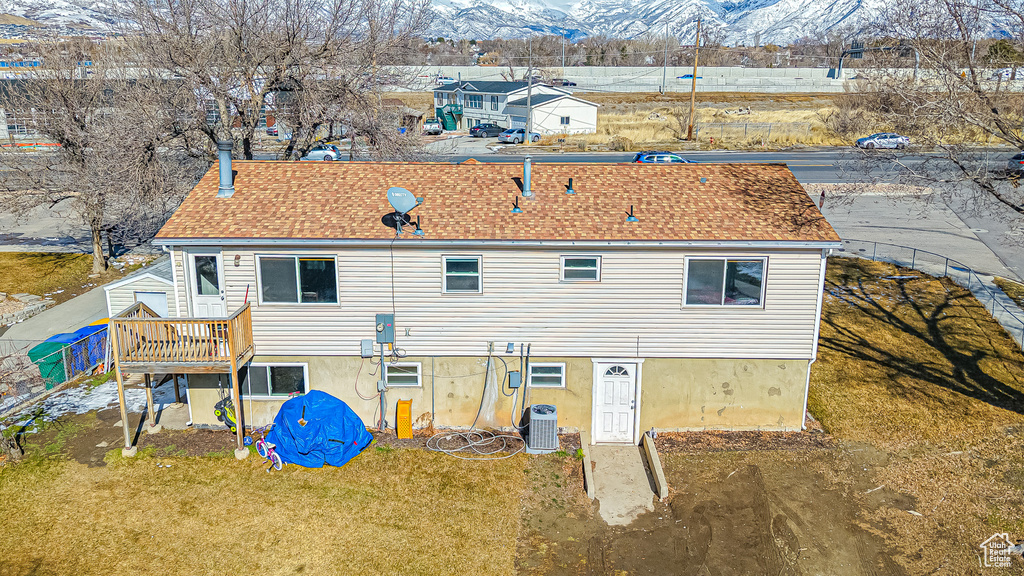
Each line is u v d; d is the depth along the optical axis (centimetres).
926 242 3300
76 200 3039
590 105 6844
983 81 2161
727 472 1573
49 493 1473
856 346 2197
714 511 1446
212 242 1560
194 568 1262
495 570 1279
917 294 2603
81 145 2859
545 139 6488
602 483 1542
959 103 2089
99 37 3300
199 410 1733
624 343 1656
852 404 1859
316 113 2742
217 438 1683
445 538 1357
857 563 1302
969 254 3106
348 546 1326
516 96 6875
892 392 1919
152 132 2502
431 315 1636
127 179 2550
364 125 2869
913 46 2217
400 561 1292
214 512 1416
